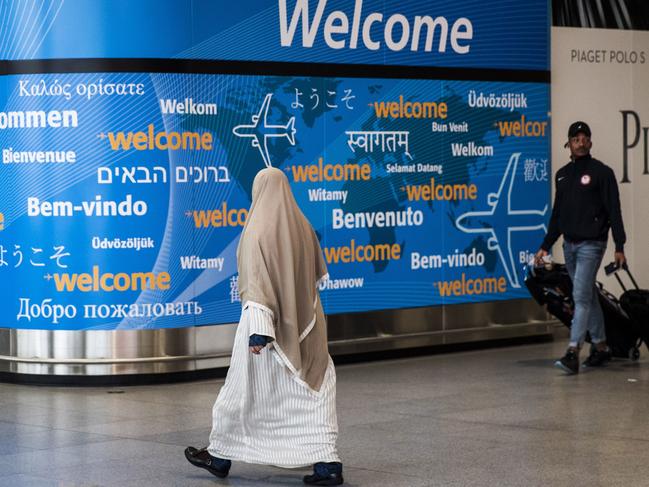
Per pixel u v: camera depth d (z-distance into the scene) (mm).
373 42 14633
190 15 13227
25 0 13047
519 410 11367
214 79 13422
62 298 13117
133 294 13102
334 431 8398
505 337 15922
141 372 13188
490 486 8352
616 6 17234
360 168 14570
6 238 13336
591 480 8492
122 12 12977
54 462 9312
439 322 15328
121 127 13016
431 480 8555
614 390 12500
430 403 11844
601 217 13508
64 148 13023
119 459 9406
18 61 13117
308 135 14156
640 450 9508
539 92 16156
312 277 8500
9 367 13453
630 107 17406
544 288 14414
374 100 14664
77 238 13055
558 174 13812
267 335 8125
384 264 14828
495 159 15766
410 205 15016
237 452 8508
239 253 8453
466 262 15523
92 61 12945
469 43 15469
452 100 15336
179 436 10367
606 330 14719
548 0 16203
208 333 13484
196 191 13344
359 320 14648
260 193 8461
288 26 13930
